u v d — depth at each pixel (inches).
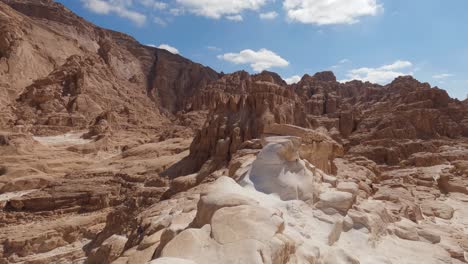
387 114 2170.3
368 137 1932.8
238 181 440.5
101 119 2684.5
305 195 407.8
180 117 2938.0
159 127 3100.4
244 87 3590.1
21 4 4655.5
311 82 3718.0
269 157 440.8
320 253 305.6
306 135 597.0
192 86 5206.7
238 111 1227.2
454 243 455.5
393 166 1544.0
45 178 1567.4
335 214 398.0
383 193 641.0
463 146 1809.8
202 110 3078.2
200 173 1023.6
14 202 1277.1
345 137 2081.7
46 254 1003.9
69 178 1542.8
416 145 1790.1
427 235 455.8
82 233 1137.4
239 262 230.7
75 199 1320.1
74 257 971.3
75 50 4153.5
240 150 673.0
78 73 3065.9
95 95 3048.7
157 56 5693.9
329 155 643.5
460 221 663.1
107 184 1423.5
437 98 2329.0
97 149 2166.6
